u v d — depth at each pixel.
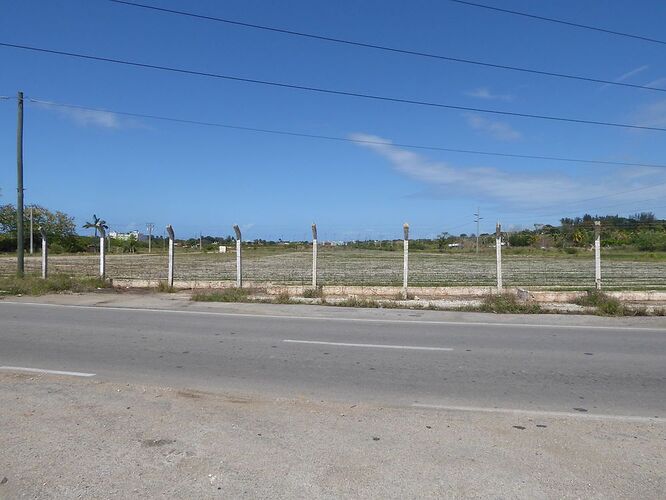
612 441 5.16
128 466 4.43
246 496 3.96
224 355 8.92
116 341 10.05
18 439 4.99
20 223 22.12
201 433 5.19
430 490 4.08
